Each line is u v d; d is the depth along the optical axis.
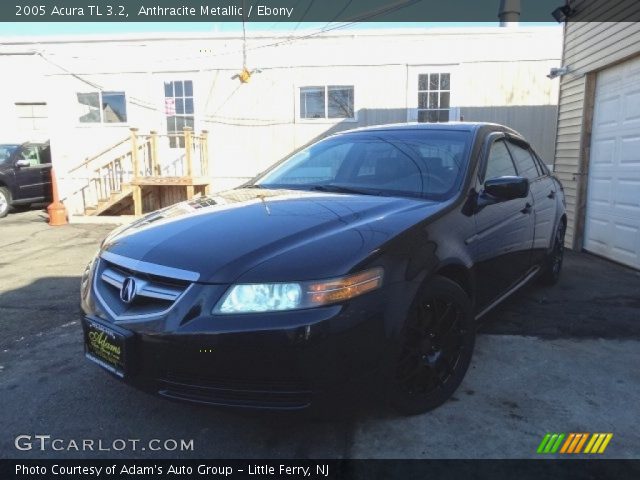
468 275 2.97
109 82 11.30
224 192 3.67
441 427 2.62
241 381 2.20
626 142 6.34
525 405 2.85
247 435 2.60
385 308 2.33
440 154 3.46
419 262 2.54
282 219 2.68
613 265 6.42
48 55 11.26
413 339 2.59
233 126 11.23
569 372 3.25
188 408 2.88
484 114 10.75
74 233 9.35
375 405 2.65
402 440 2.52
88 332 2.59
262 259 2.29
